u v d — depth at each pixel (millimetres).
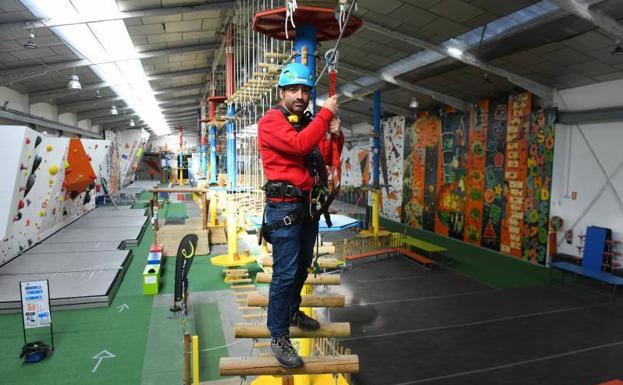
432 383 5309
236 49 12227
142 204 22406
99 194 21703
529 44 8164
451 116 14203
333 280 3113
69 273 9000
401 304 8156
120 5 8477
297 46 3447
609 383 4289
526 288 9188
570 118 9945
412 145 16609
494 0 7027
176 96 21875
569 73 9258
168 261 10891
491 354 6105
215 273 9922
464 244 13398
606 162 9328
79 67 12008
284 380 3227
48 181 11336
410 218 16828
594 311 7844
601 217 9469
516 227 11570
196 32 11469
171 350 6020
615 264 9055
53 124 16375
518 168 11422
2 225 7441
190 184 35594
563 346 6379
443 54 9281
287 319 2152
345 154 23156
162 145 46500
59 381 5168
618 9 6199
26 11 7711
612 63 8242
